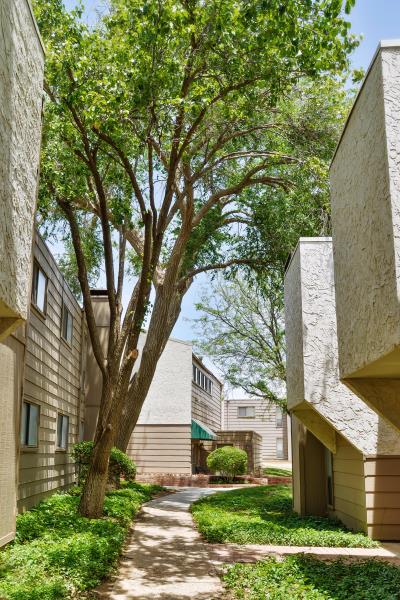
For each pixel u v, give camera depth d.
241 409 45.06
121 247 13.19
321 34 9.94
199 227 20.05
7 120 4.96
